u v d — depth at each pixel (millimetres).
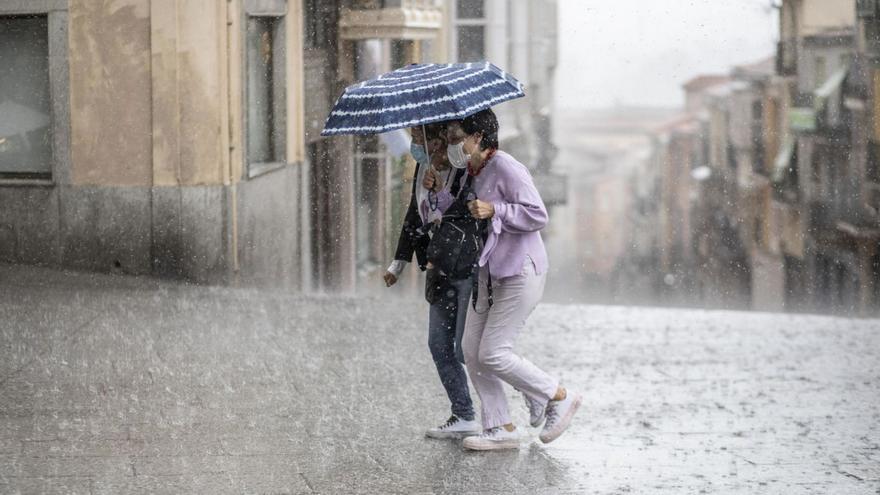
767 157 74688
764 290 74688
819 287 63781
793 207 68312
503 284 8430
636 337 13445
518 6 47031
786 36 68500
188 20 16375
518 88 8312
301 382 10641
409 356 11859
